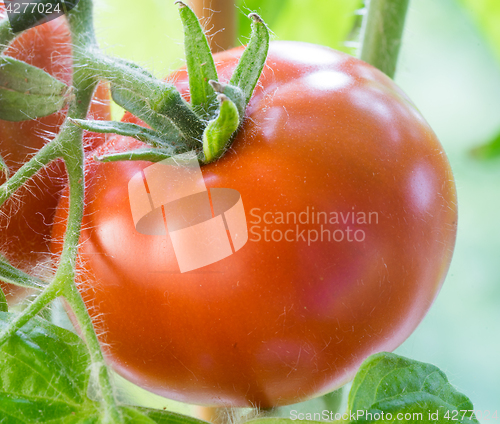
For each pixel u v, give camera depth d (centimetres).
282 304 21
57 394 21
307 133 22
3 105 23
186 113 22
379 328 22
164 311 22
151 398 27
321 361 22
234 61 24
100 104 26
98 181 23
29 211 24
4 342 21
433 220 22
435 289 23
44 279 24
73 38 23
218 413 26
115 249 22
